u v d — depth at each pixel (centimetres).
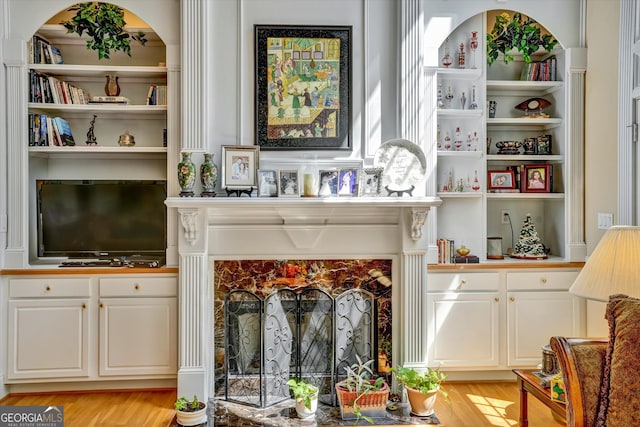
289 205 320
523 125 418
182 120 344
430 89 365
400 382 336
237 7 351
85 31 374
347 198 321
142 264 359
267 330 342
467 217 398
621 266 228
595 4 362
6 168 350
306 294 345
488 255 394
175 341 350
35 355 344
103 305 347
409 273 342
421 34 353
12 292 343
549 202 412
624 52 325
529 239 392
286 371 342
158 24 354
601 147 355
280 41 352
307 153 355
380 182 339
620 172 328
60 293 346
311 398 306
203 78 343
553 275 368
